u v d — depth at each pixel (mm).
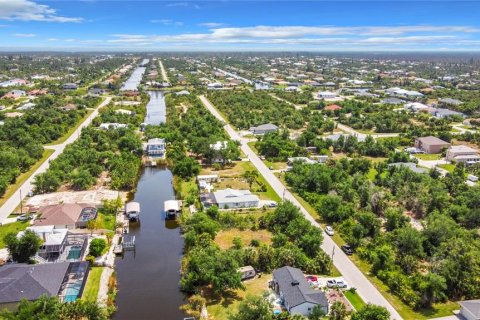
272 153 191375
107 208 129875
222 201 134625
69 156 168250
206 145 181125
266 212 131625
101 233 115438
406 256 98312
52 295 80562
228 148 181500
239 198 136875
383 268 97375
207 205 134625
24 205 131500
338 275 96500
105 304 85500
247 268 95438
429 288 85500
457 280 90000
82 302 80375
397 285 90188
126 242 112750
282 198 143500
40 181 141875
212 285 91188
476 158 186250
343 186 141250
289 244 104500
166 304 87875
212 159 181125
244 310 74625
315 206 134375
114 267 101938
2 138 196375
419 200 130250
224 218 122250
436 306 86125
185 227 117750
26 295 79750
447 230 108062
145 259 106375
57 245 100062
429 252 105688
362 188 134375
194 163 169000
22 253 96000
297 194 147125
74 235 109438
